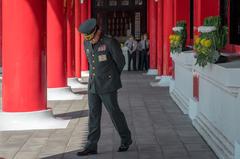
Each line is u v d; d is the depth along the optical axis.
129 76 33.41
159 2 28.31
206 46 11.18
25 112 14.30
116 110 11.07
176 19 22.23
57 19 20.89
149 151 11.38
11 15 14.23
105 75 10.82
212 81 11.49
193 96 15.51
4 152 11.46
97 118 11.09
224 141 10.43
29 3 14.23
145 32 41.53
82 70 35.03
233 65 10.33
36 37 14.39
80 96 21.78
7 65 14.35
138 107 18.53
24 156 11.06
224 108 10.55
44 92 14.80
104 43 10.77
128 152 11.32
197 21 15.63
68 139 12.80
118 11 41.81
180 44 18.33
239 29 12.94
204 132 12.44
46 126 14.34
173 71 22.08
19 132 13.78
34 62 14.39
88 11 38.19
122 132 11.32
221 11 14.75
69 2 25.78
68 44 25.89
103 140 12.64
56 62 21.00
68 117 16.20
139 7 41.53
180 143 12.16
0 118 14.30
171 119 15.70
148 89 24.92
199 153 11.13
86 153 11.09
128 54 38.69
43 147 11.94
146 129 14.05
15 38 14.24
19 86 14.27
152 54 34.56
